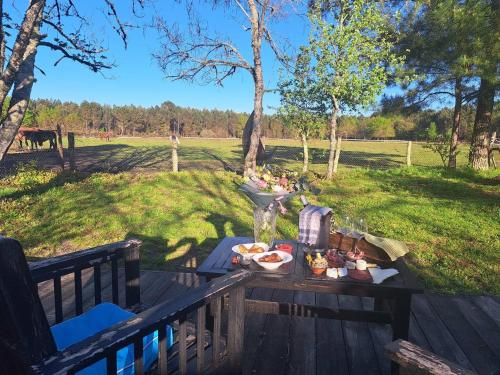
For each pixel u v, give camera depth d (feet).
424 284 14.38
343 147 113.29
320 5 38.04
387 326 10.93
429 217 25.31
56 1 18.83
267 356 9.43
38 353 3.87
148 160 59.82
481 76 40.52
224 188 34.45
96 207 26.18
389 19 41.42
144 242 19.22
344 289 8.27
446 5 40.70
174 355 6.45
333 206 28.32
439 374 4.20
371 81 38.24
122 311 7.18
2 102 15.43
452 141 50.80
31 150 72.69
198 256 17.42
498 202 30.42
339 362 9.23
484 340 10.46
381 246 9.27
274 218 10.21
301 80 41.19
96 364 5.67
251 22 38.65
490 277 15.15
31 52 16.85
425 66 47.01
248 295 13.12
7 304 3.63
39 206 25.81
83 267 7.74
